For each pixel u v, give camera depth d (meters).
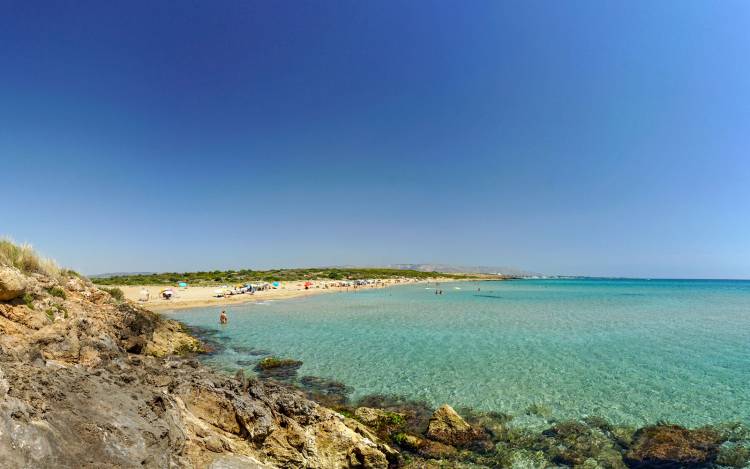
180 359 16.34
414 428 13.60
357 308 48.34
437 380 18.80
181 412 8.78
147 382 9.67
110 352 13.27
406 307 49.91
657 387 17.70
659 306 54.53
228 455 8.48
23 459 4.48
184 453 7.50
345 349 25.12
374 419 13.71
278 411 11.61
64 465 4.91
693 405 15.59
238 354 23.98
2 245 17.52
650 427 13.62
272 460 9.91
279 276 108.56
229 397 10.41
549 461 11.47
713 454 11.71
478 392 17.16
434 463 11.37
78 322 13.94
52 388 6.11
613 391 17.22
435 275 178.88
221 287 74.19
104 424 6.10
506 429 13.55
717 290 108.25
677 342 27.45
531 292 88.94
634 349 25.12
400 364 21.59
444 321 37.16
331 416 12.04
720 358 22.89
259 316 40.62
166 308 46.69
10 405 4.88
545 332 31.22
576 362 21.98
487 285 128.75
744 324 36.06
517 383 18.34
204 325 34.84
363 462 10.81
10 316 12.55
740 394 16.80
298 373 19.98
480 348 25.36
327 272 133.38
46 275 18.80
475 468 11.11
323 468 10.29
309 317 39.84
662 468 11.05
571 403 15.86
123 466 5.66
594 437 12.93
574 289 106.69
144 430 6.61
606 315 42.91
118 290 28.98
